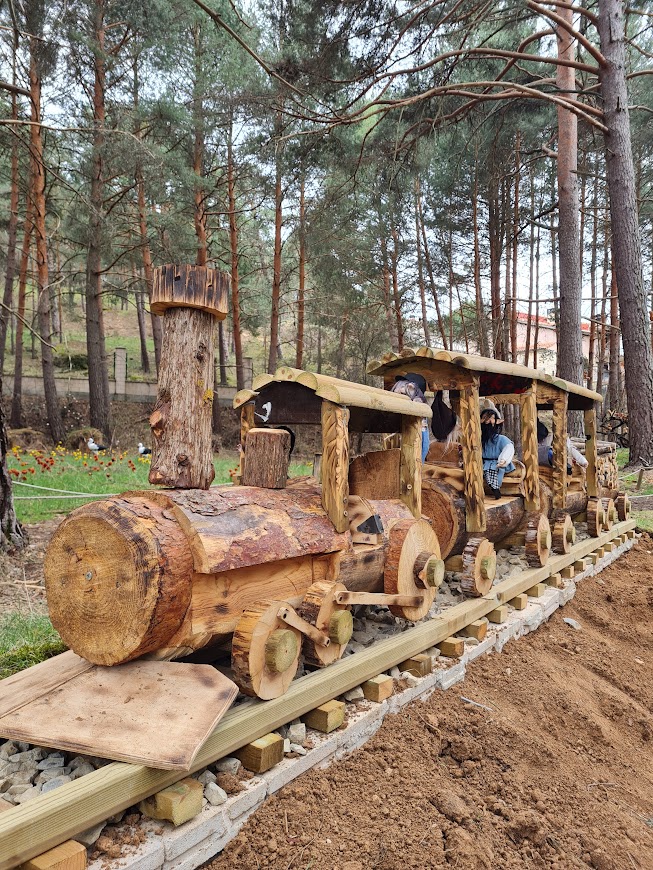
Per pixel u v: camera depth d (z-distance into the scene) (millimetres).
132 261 21359
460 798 3016
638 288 12742
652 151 20672
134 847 2115
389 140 14250
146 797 2240
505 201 22594
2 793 2312
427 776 3092
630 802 3645
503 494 6125
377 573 3824
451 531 5137
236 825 2438
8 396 26984
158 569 2443
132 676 2527
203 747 2414
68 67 14352
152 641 2516
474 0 12453
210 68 16562
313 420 3709
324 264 21938
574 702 4492
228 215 23406
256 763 2627
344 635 3209
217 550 2604
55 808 1949
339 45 11844
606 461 9812
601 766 3959
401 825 2666
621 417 20797
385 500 4266
